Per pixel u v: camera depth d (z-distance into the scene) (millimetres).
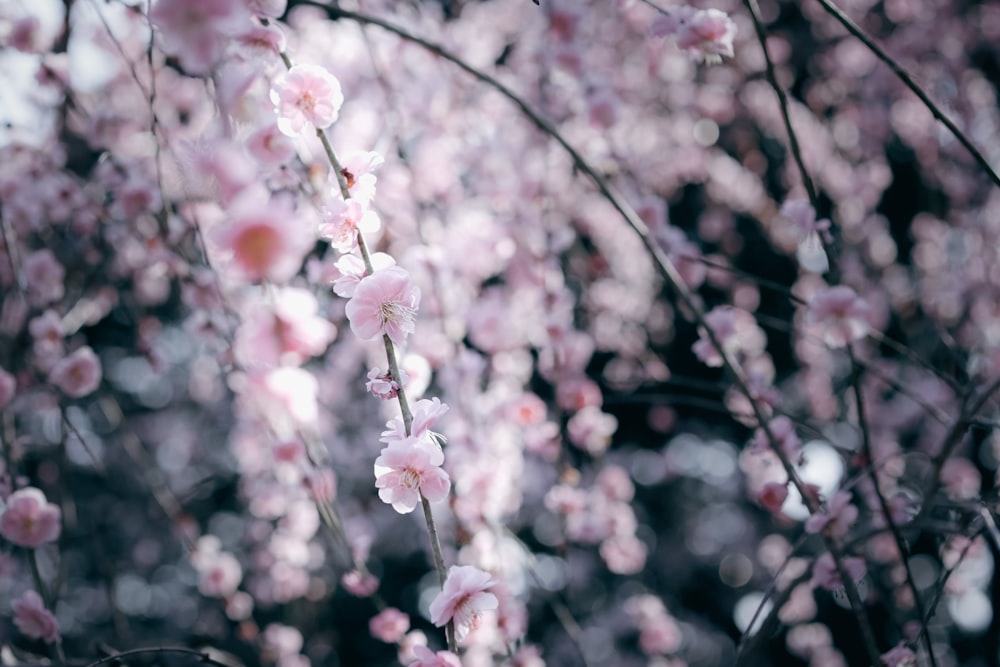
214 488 6051
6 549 3021
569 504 3424
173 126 3264
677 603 6852
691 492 7254
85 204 3178
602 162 4000
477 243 3518
